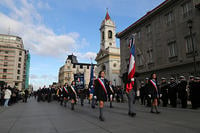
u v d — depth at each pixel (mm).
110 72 45969
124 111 9062
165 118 6363
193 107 9500
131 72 7504
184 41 16750
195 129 4422
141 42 23859
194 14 15852
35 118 6719
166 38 19203
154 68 20797
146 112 8398
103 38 56250
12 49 72625
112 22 56312
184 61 16500
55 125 5199
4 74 70188
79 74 20922
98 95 6273
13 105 14750
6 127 4996
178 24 17641
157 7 20641
